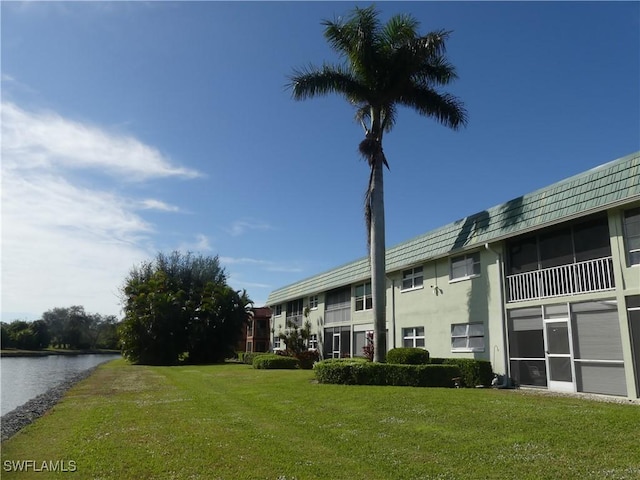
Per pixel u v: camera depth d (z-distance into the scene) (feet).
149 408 43.73
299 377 67.87
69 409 46.29
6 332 313.73
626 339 45.01
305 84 70.69
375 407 39.37
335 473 22.90
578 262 51.21
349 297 106.83
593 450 25.50
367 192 69.00
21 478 23.44
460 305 68.18
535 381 55.26
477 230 64.54
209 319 158.51
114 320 368.68
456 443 27.76
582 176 50.16
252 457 25.73
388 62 68.49
